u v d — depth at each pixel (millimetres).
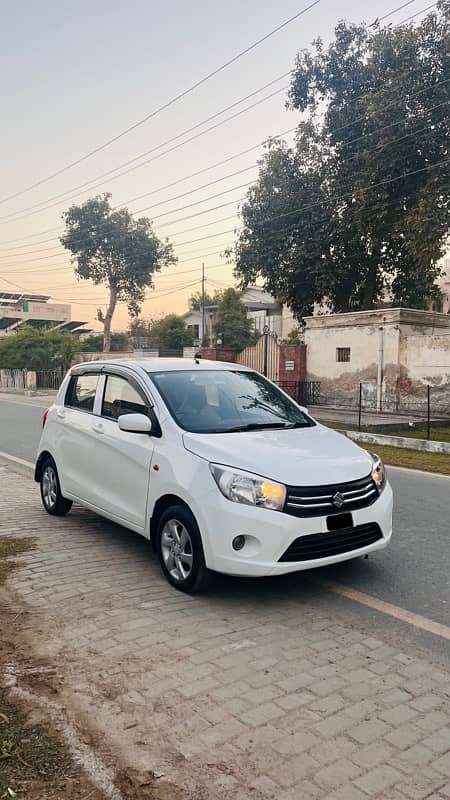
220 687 3145
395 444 12828
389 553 5543
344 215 23000
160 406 5000
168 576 4598
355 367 21375
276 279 25531
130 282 46531
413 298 27203
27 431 15297
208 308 53594
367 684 3203
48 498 6812
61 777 2467
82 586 4586
